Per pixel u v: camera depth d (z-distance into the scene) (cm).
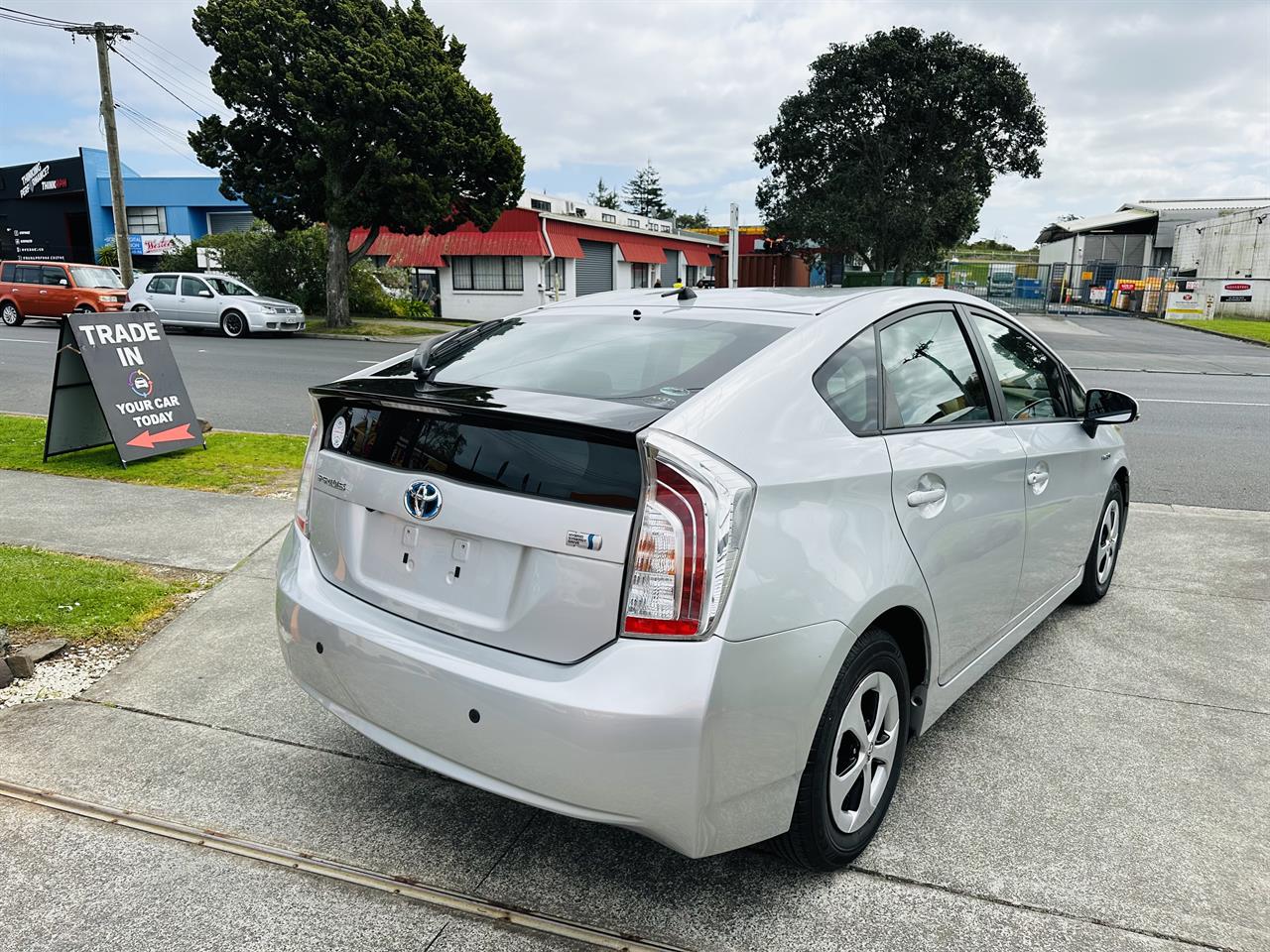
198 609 440
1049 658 396
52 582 453
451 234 3131
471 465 227
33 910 236
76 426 748
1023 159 3447
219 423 986
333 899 241
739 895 243
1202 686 370
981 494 297
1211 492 719
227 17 2161
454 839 268
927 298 318
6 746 317
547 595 212
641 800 201
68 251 4753
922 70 3378
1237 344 2592
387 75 2194
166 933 228
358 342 2145
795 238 3684
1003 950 222
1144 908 237
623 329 288
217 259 2948
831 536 226
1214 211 5688
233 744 321
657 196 8956
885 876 251
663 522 200
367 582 253
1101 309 4653
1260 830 271
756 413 228
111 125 2083
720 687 198
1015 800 287
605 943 226
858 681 240
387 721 237
